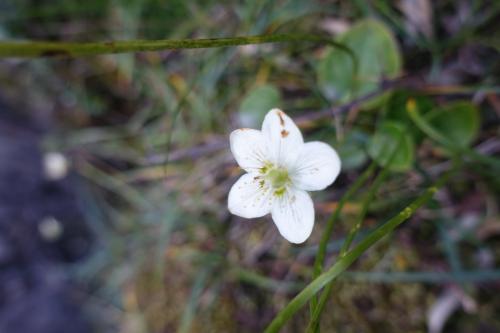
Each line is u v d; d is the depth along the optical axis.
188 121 0.17
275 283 0.15
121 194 0.20
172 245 0.17
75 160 0.21
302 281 0.15
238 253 0.16
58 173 0.21
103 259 0.20
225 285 0.16
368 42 0.14
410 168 0.13
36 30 0.19
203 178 0.17
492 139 0.14
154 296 0.18
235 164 0.16
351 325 0.15
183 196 0.17
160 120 0.18
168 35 0.17
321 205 0.15
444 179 0.11
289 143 0.10
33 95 0.22
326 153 0.10
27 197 0.22
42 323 0.21
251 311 0.16
